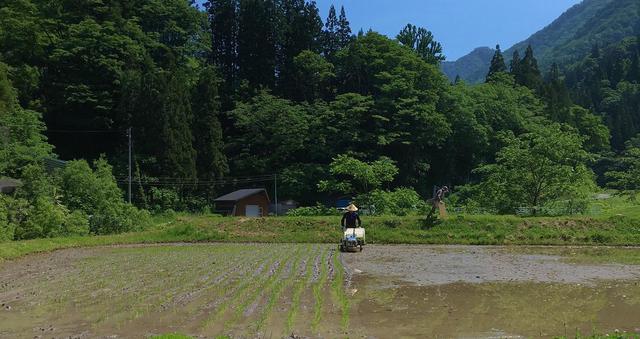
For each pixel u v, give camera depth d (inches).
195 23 2669.8
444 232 999.6
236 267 633.6
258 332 331.0
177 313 387.2
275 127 2383.1
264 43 2915.8
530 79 3629.4
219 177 2191.2
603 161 3270.2
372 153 2336.4
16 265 688.4
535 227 996.6
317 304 413.1
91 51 2106.3
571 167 1248.8
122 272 606.5
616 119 4094.5
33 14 2050.9
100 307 413.1
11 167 1393.9
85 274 594.9
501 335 321.1
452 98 2532.0
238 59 3026.6
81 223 1123.9
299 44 2957.7
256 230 1087.6
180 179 1972.2
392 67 2605.8
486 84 2942.9
